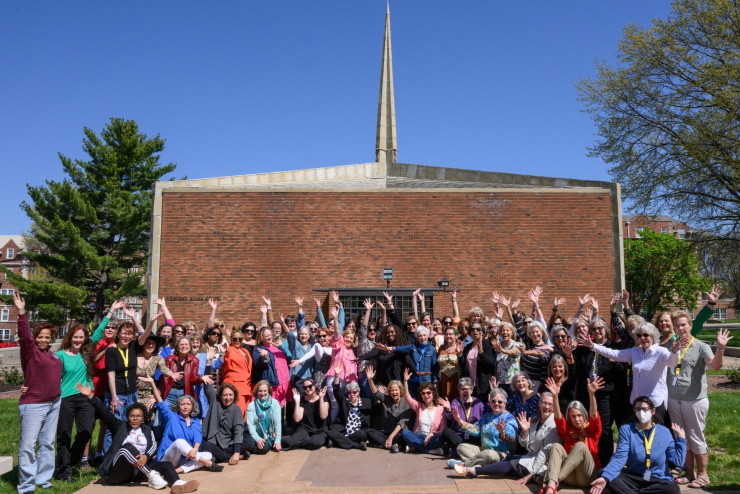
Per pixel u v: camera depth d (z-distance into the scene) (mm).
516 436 7176
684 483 6633
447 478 6953
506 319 16344
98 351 8109
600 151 29297
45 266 34688
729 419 10055
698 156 25406
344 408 8891
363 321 10289
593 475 6328
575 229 16875
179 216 16766
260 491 6504
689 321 6609
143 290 34875
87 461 7719
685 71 27016
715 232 29016
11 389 17719
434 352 9039
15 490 6801
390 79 27266
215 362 8984
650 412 6199
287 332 10180
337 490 6496
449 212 16906
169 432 7438
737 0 25062
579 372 7238
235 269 16547
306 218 16844
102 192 36250
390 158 26594
